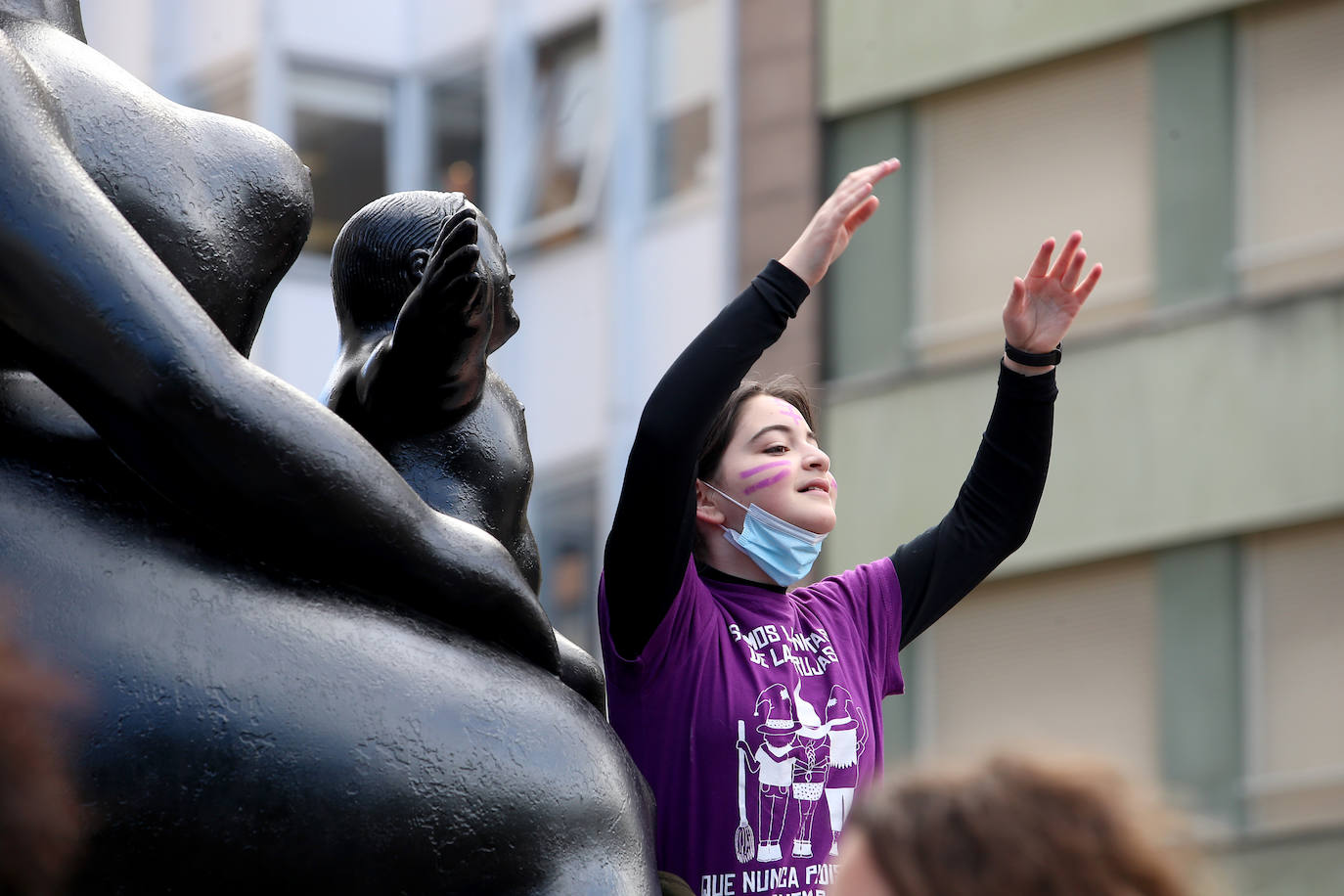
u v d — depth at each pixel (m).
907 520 12.53
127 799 2.29
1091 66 12.38
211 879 2.32
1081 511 12.09
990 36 12.52
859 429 12.76
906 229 12.76
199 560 2.41
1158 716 11.84
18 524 2.35
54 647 2.29
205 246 2.59
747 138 12.70
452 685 2.47
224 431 2.34
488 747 2.46
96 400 2.35
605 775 2.56
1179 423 11.95
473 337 2.60
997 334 12.47
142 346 2.32
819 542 3.65
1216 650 11.69
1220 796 11.62
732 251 12.62
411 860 2.40
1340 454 11.52
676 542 3.35
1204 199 12.04
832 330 12.91
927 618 3.73
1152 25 12.17
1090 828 1.77
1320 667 11.50
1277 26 11.92
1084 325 12.32
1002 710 12.20
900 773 1.88
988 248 12.61
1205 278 12.02
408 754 2.41
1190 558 11.80
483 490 2.74
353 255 2.85
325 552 2.45
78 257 2.32
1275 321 11.77
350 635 2.43
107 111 2.56
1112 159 12.31
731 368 3.38
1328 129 11.79
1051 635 12.12
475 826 2.44
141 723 2.30
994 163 12.56
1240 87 11.97
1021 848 1.76
